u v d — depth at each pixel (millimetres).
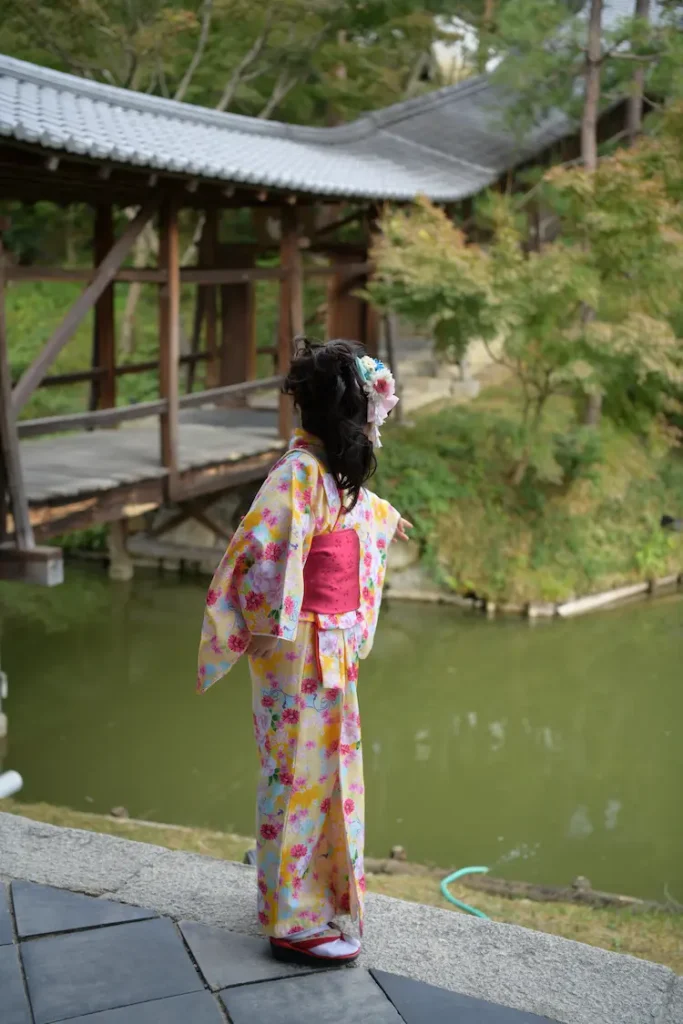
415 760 8172
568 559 12047
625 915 4945
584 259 11594
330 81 17281
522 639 10953
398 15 15766
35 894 2635
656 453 13773
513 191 16141
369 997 2258
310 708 2299
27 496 7879
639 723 8938
